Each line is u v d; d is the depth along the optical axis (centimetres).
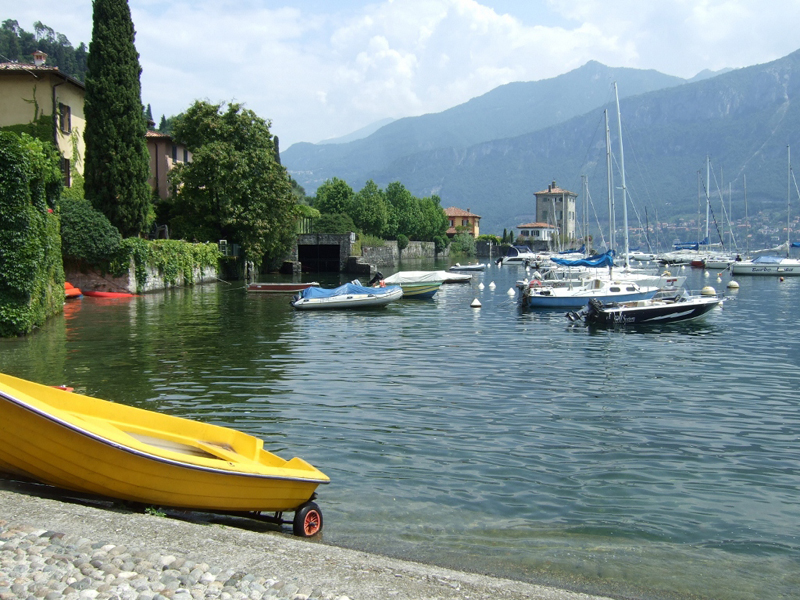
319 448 1302
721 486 1152
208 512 905
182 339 2633
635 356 2430
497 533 948
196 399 1666
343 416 1534
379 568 702
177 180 5900
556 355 2441
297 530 905
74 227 4084
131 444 816
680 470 1225
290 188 6350
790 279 7312
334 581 636
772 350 2588
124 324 3020
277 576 637
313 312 3819
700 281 7112
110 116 4284
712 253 10169
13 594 560
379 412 1576
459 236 15988
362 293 4153
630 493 1112
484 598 632
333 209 11012
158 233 5684
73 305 3734
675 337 2944
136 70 4384
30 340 2512
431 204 14662
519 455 1288
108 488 833
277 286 4959
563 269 5422
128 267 4319
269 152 6184
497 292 5619
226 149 5850
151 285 4647
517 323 3428
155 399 1656
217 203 5894
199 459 845
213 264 5828
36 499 792
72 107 4606
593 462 1258
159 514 846
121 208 4353
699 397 1784
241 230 6094
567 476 1183
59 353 2255
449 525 970
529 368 2172
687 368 2197
